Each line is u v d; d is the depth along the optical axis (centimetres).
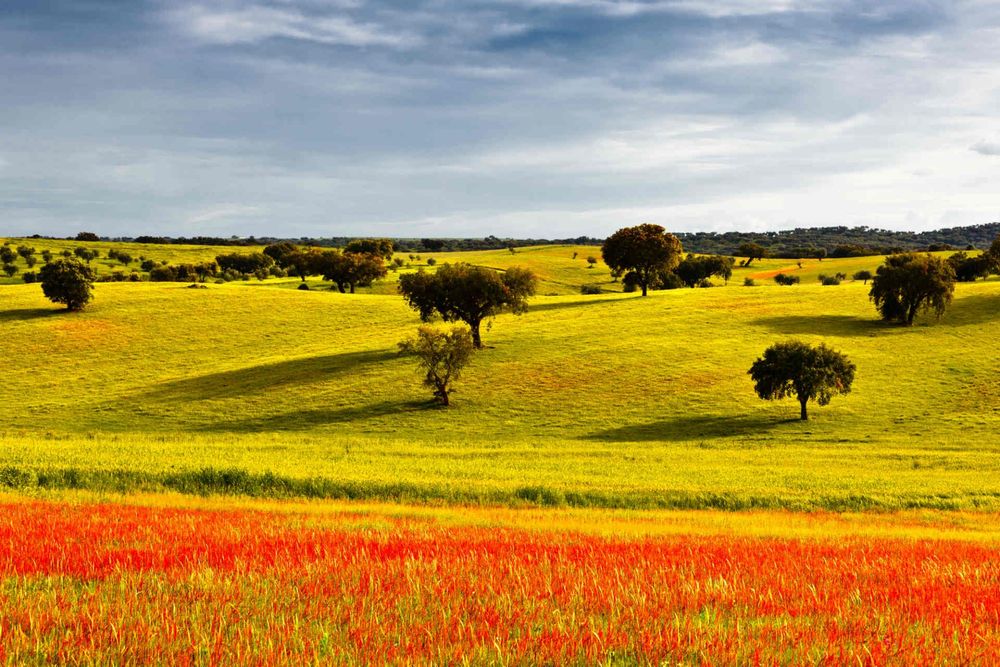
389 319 10962
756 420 6284
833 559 1441
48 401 7062
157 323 10344
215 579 1070
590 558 1348
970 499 2964
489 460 3897
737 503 2841
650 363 8019
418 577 1098
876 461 4259
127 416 6575
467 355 6944
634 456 4325
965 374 7431
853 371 6322
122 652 728
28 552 1241
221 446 4209
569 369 7856
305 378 7756
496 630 828
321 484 2761
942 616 970
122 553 1251
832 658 773
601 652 770
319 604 934
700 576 1204
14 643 746
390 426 6225
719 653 778
